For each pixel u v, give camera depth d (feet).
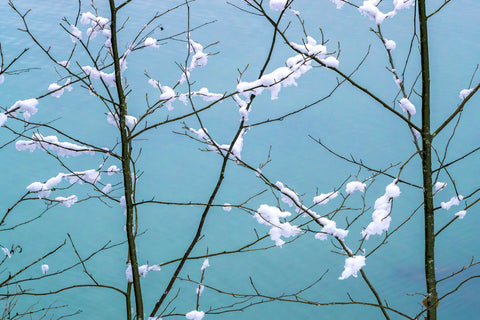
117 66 14.71
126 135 15.21
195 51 15.87
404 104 14.62
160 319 15.17
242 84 14.60
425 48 14.30
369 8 15.03
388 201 14.73
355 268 14.34
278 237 15.03
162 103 15.88
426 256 14.74
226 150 15.51
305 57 14.55
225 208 14.93
